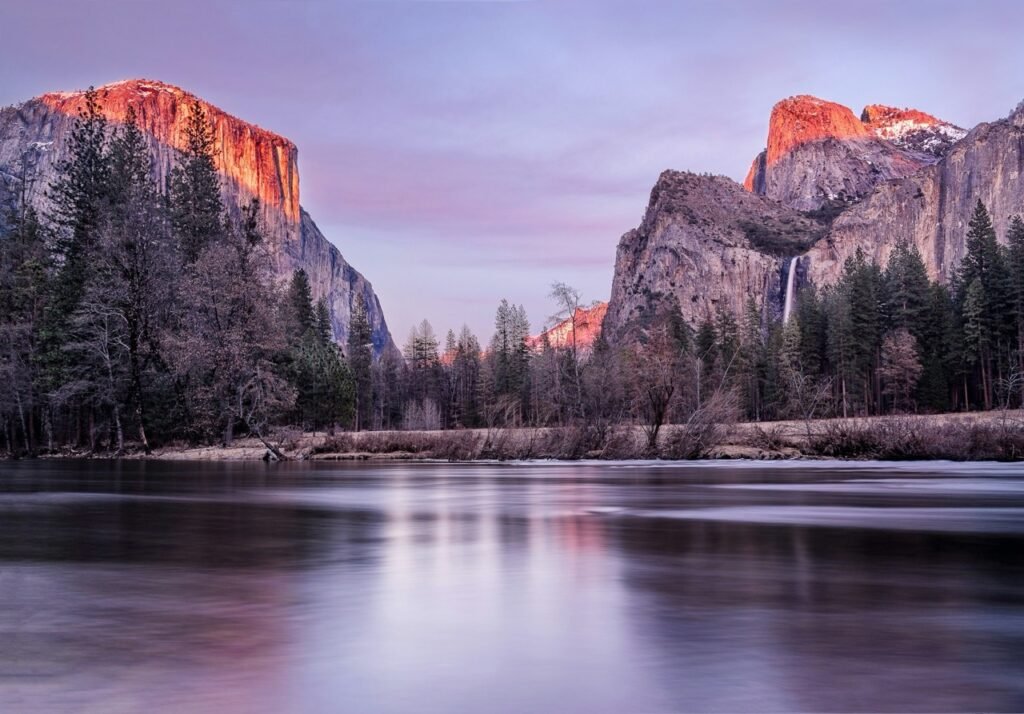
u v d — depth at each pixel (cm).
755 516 2095
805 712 639
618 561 1367
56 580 1204
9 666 761
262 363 6334
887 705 655
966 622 927
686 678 724
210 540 1648
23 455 7100
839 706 652
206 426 6662
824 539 1647
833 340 12106
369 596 1080
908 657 786
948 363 11619
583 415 6125
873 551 1478
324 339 12962
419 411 13750
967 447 4950
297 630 901
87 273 7112
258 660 783
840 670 743
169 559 1405
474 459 5909
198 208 8038
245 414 6391
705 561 1362
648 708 650
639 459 5559
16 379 7006
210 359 6050
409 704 661
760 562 1353
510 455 5841
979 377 12212
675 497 2697
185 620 947
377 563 1349
